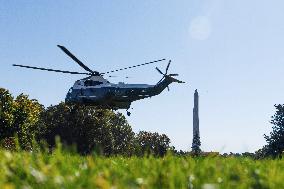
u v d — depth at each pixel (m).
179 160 6.87
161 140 164.12
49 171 4.91
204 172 5.38
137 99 42.47
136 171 5.69
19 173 5.49
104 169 5.48
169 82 42.00
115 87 41.94
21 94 101.38
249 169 6.59
